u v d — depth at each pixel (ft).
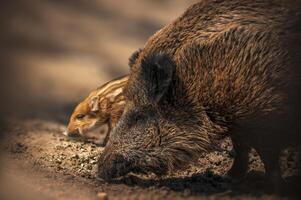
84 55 207.00
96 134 96.63
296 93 58.85
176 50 61.82
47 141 83.41
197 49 60.75
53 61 201.77
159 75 61.26
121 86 85.25
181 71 61.36
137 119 63.52
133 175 65.46
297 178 64.49
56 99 167.12
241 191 60.64
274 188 61.00
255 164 70.95
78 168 70.69
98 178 64.28
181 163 63.21
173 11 249.34
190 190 61.16
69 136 88.07
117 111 84.79
